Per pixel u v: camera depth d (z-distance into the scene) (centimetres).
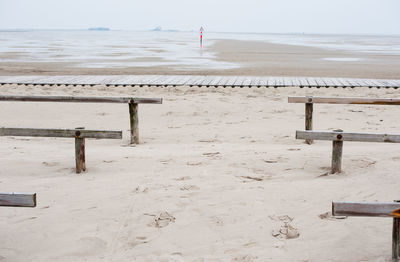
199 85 1363
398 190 455
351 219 388
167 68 1962
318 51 3738
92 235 368
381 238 347
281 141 783
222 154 649
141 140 810
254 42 6353
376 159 587
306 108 779
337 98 747
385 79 1528
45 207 433
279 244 345
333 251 329
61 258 332
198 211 414
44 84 1339
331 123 941
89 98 759
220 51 3581
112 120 1001
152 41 6925
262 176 525
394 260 307
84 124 960
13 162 612
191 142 784
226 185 488
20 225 390
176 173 543
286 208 417
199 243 351
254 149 691
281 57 2828
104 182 512
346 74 1742
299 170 552
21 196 315
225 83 1393
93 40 7331
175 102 1152
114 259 329
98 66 2061
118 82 1387
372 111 1070
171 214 409
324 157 618
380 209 291
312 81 1421
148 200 445
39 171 570
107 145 769
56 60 2445
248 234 364
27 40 7081
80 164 559
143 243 353
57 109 1098
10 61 2347
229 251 335
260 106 1117
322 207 418
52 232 375
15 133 570
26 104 1147
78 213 416
